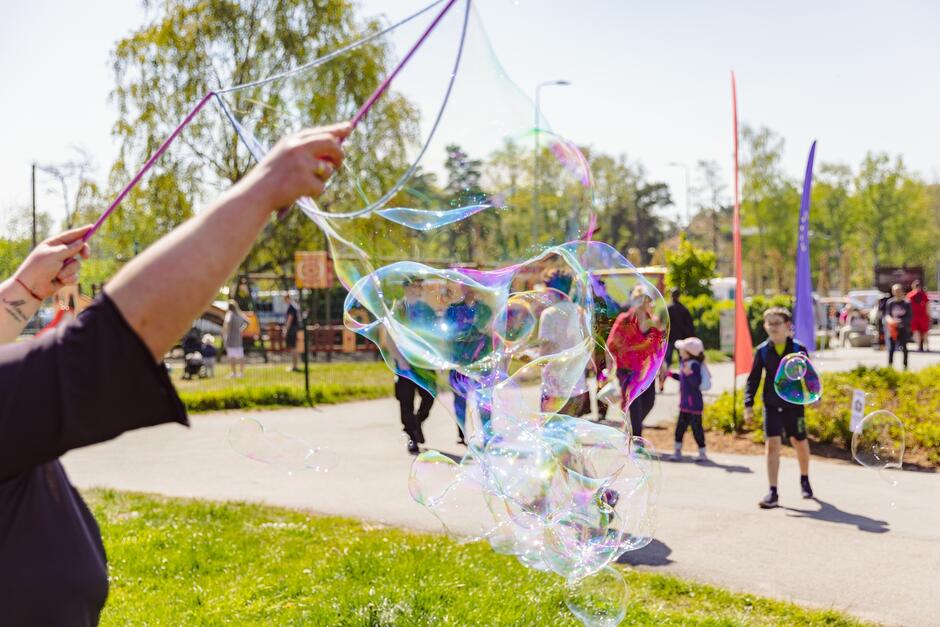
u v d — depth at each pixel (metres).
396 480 7.51
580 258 3.41
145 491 7.20
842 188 66.50
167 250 1.11
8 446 1.04
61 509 1.31
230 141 21.53
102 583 1.33
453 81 2.61
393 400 14.09
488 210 2.85
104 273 23.89
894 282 31.55
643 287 4.09
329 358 21.20
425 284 2.92
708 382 8.22
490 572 4.54
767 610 4.14
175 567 4.80
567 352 3.36
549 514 3.08
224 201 1.16
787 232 62.34
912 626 3.96
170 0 21.84
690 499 6.55
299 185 1.19
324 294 25.36
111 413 1.08
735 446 8.77
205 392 12.98
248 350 23.50
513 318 3.41
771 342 6.36
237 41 21.34
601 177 66.06
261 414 12.34
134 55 21.81
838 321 32.28
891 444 6.38
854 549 5.20
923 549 5.18
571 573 3.16
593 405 4.05
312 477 7.70
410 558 4.79
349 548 5.06
